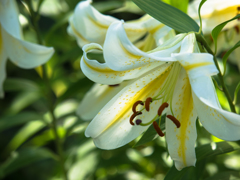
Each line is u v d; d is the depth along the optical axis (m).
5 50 0.83
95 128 0.65
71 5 0.93
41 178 1.87
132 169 1.09
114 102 0.66
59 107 1.17
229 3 0.76
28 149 1.01
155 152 0.98
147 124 0.66
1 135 1.99
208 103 0.56
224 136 0.60
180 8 0.75
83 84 0.96
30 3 0.96
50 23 1.61
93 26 0.78
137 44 0.82
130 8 1.04
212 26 0.78
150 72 0.66
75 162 1.04
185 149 0.65
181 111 0.65
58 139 1.01
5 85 0.99
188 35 0.63
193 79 0.57
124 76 0.64
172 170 0.69
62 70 1.28
